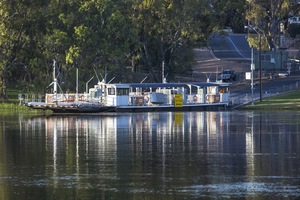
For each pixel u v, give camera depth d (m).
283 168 112.94
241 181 103.75
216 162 118.38
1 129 170.50
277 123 183.38
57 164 116.69
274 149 133.25
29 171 110.94
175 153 128.00
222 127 174.00
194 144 140.50
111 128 172.75
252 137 152.12
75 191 98.44
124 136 154.88
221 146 137.38
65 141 145.88
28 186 101.12
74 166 114.94
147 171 110.75
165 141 145.50
